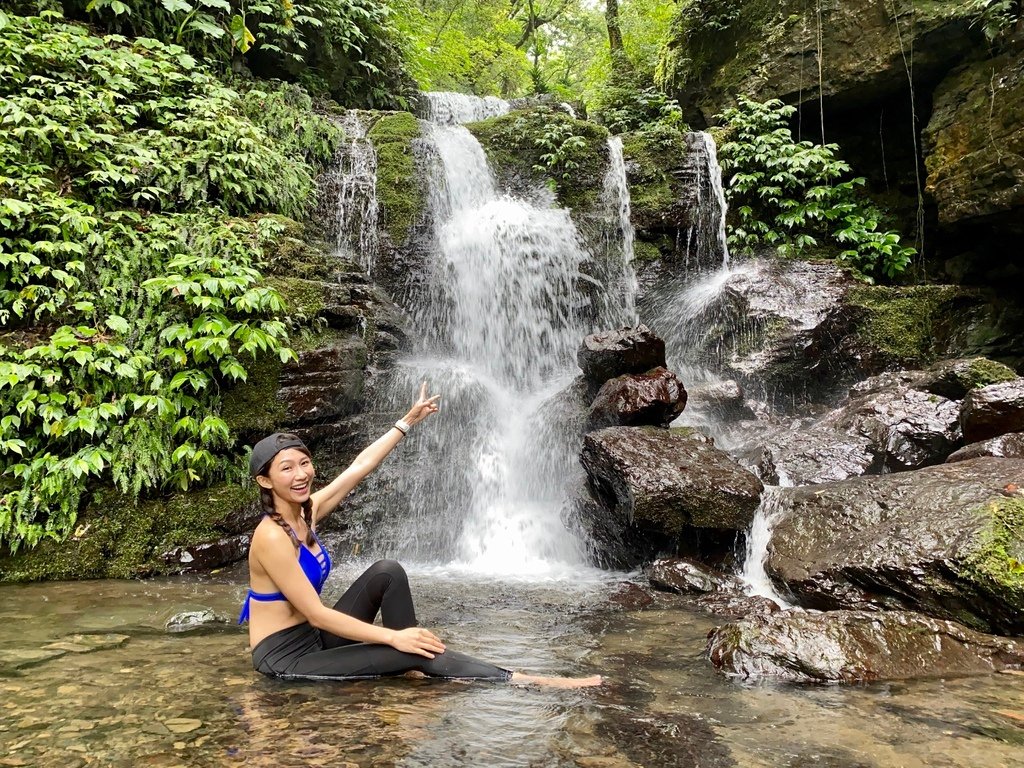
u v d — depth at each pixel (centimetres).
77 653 321
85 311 555
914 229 1034
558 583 513
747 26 1148
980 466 475
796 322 857
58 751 211
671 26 1285
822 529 472
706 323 920
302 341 640
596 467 577
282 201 784
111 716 240
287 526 280
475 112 1260
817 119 1112
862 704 265
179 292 559
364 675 282
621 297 992
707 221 1055
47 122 597
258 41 959
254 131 762
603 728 236
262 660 285
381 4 1179
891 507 456
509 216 961
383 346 782
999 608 360
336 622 274
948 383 678
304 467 280
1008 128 820
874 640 317
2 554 500
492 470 692
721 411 776
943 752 220
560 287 956
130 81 710
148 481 542
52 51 656
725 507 526
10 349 529
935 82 968
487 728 232
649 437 583
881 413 662
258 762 203
